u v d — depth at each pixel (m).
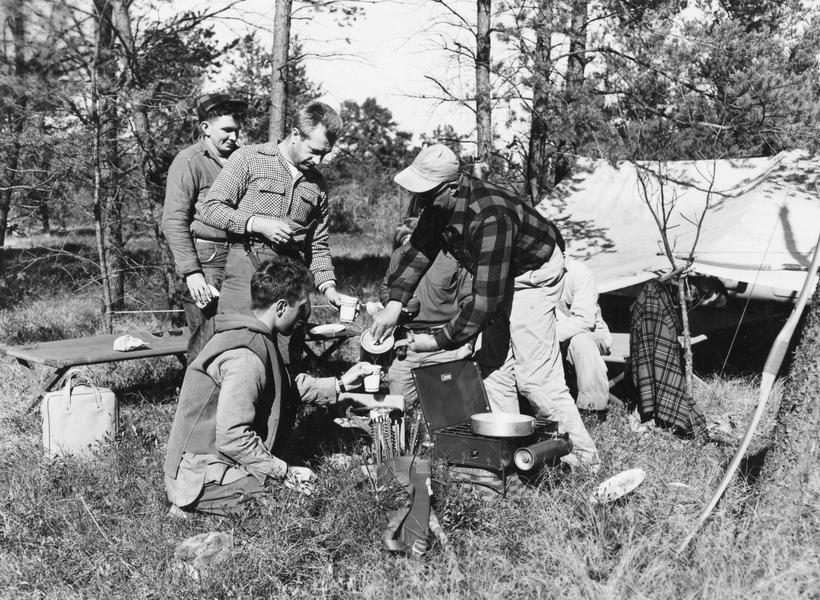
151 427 5.23
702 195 8.94
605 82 9.03
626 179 9.66
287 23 10.48
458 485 3.68
